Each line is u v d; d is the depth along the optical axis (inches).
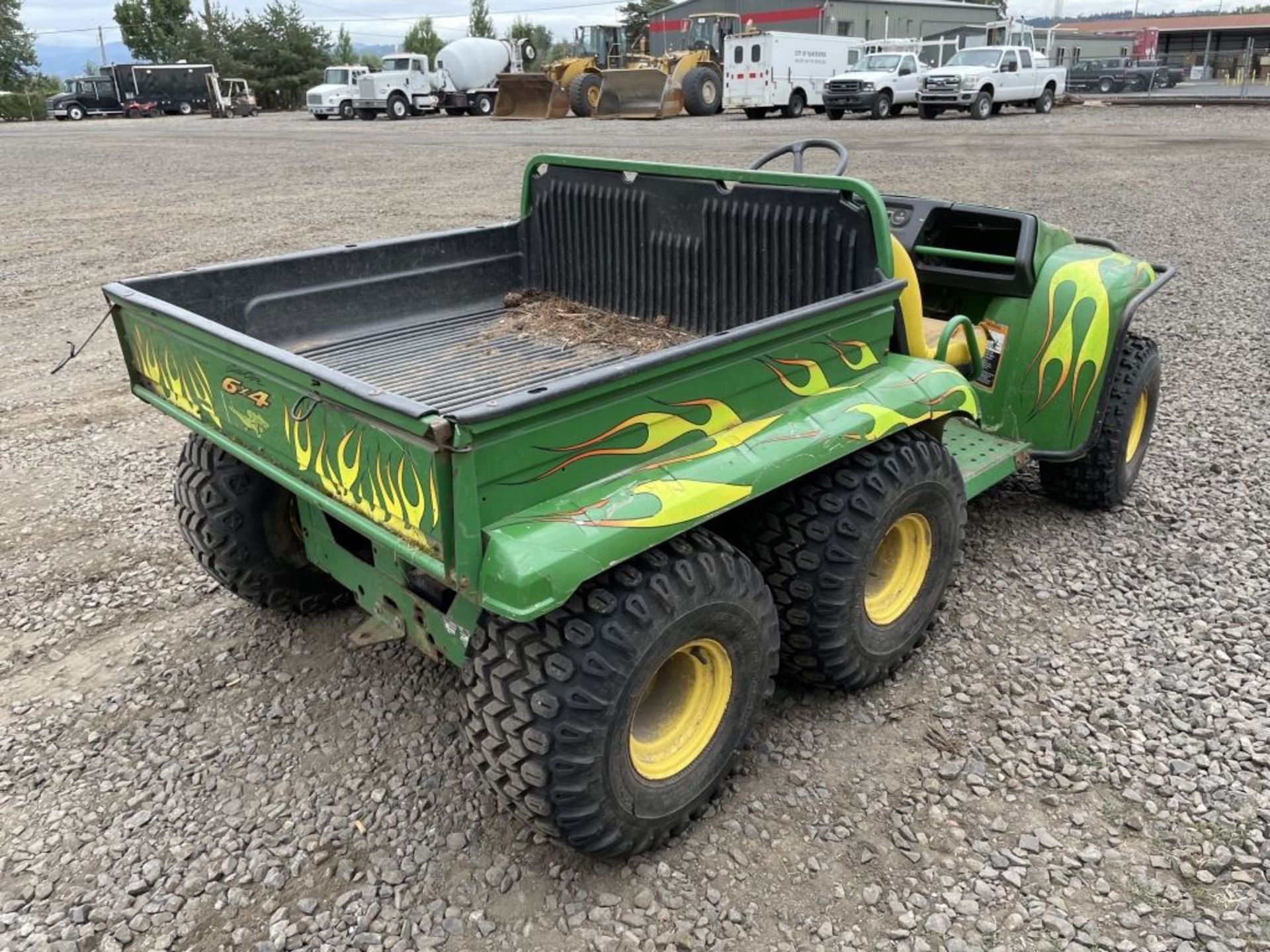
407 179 642.8
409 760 121.3
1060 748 120.9
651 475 94.3
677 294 159.2
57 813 114.4
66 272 392.5
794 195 136.9
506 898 101.5
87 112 1801.2
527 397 83.2
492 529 85.0
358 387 88.0
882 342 121.5
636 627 91.2
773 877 103.3
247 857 107.7
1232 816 109.6
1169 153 654.5
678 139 799.1
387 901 101.5
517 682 90.5
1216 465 198.7
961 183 527.5
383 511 91.1
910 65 1016.2
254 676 139.2
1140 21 2667.3
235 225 485.7
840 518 114.8
